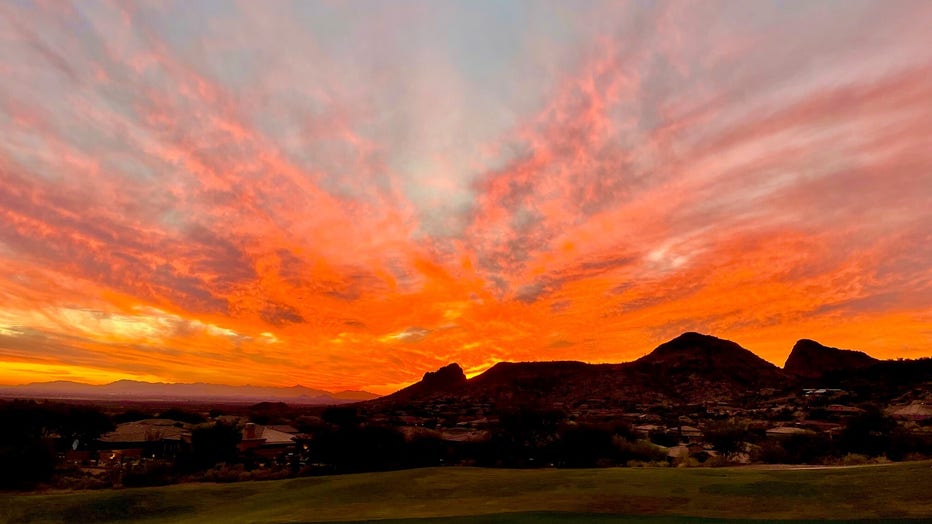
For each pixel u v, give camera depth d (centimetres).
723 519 1667
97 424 6831
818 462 4484
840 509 1750
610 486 2406
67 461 5872
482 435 6103
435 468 3569
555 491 2392
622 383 16900
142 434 6956
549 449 5322
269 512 2384
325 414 11081
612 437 5209
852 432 4747
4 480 4044
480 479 2905
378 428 5122
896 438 4650
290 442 6969
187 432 7288
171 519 2414
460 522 1759
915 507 1703
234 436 5556
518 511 1928
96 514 2547
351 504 2455
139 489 3006
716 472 2842
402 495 2597
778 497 1986
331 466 4819
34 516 2514
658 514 1797
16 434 5684
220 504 2683
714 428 5894
